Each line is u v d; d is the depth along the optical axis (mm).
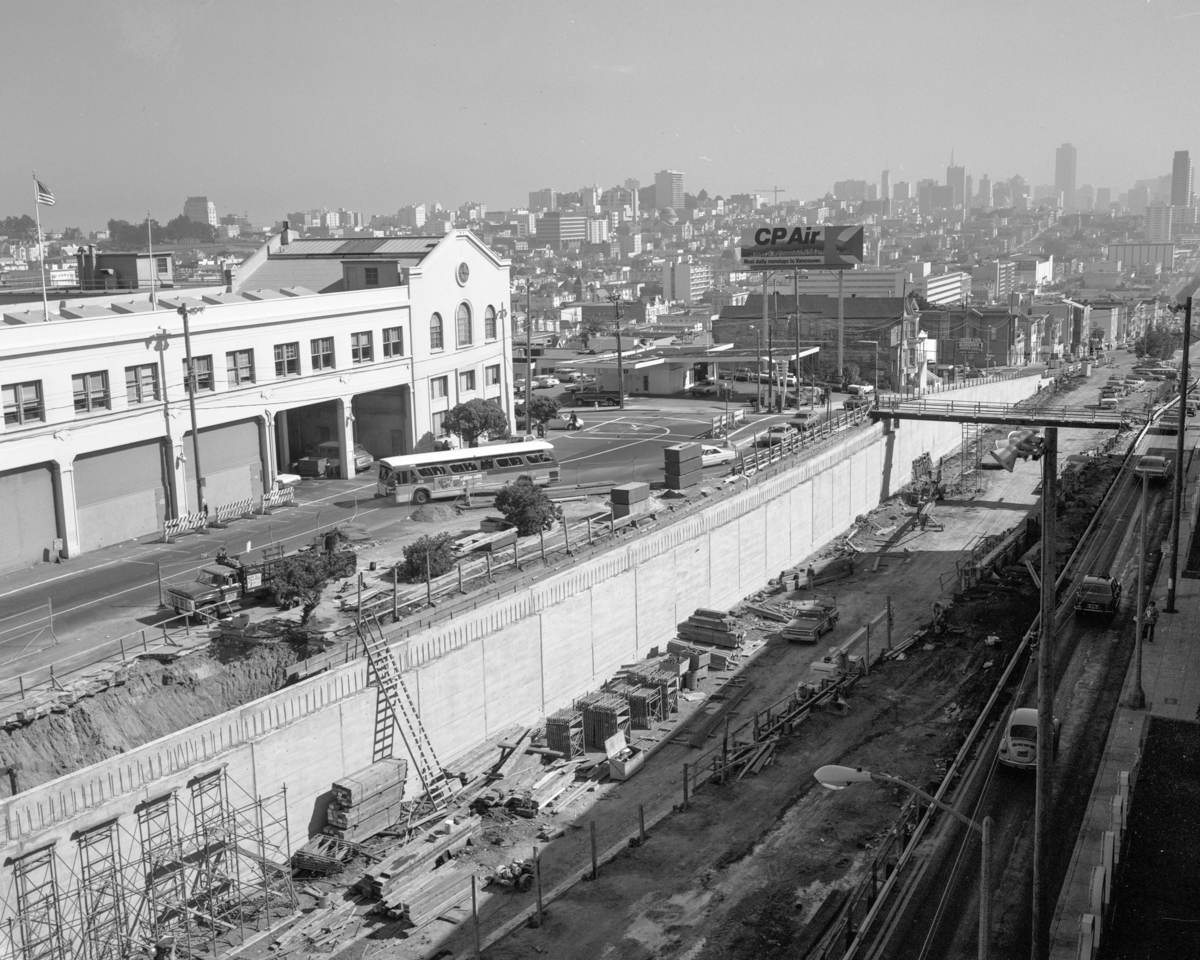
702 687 64062
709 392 131750
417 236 109062
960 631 68938
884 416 109688
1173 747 49781
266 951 40781
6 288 123625
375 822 48969
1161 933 36438
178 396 72750
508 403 104438
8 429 62438
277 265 106750
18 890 38156
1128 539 84938
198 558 65625
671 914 41594
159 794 42219
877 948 37062
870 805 48781
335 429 89312
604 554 66188
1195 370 183625
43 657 50688
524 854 46938
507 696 58344
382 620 55188
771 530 84562
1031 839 43375
